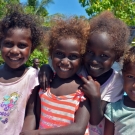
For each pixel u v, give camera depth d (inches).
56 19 92.2
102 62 88.0
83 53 88.0
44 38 101.3
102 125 97.7
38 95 92.7
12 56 96.7
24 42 98.1
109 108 94.7
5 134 99.3
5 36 97.6
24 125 90.8
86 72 94.7
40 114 91.3
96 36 87.4
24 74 101.7
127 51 95.2
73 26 87.2
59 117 84.1
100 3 351.3
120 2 360.5
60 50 84.7
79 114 83.8
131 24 368.8
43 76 91.0
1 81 101.5
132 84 91.7
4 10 112.7
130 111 92.0
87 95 85.4
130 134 91.2
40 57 376.2
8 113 99.3
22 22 99.9
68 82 87.9
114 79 96.3
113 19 96.2
